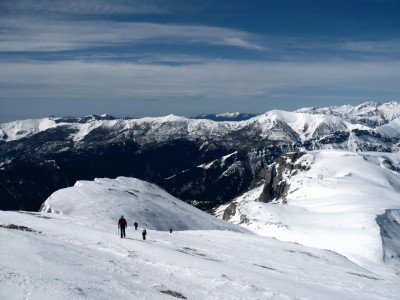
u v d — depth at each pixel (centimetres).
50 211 11225
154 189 18938
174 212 14088
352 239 12156
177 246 4797
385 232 12925
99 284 2170
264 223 15938
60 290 1870
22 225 4534
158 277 2731
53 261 2439
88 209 11575
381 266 10394
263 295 2800
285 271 4428
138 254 3431
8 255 2361
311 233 13538
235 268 3728
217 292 2655
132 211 12231
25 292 1778
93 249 3381
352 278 4844
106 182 16475
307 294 3153
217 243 6084
